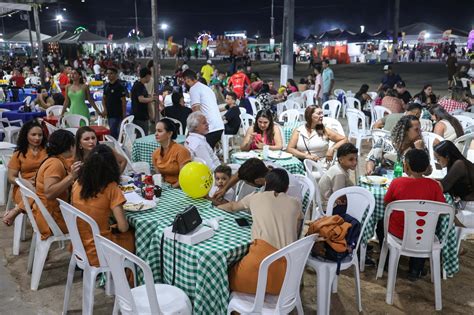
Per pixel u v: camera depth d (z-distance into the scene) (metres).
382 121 6.68
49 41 23.31
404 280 3.84
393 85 11.59
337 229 3.06
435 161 5.42
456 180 3.82
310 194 3.69
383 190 3.85
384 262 3.80
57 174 3.54
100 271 3.02
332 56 32.22
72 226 3.03
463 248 4.41
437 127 6.05
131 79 15.42
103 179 3.07
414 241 3.37
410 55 32.97
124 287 2.52
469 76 13.00
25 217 4.52
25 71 16.66
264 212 2.81
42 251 3.60
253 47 43.44
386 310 3.39
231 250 2.69
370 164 4.62
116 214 3.07
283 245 2.72
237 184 4.17
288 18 12.31
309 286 3.73
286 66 12.56
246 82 12.13
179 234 2.76
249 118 8.24
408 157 3.48
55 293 3.59
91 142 3.82
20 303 3.45
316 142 5.25
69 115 7.38
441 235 3.50
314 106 5.29
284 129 6.45
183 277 2.78
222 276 2.67
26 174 4.36
